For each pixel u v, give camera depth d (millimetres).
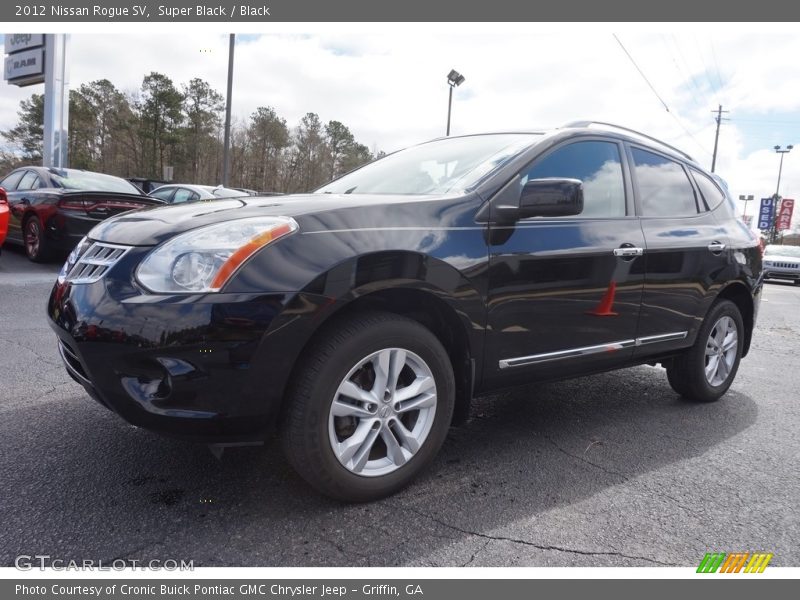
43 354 4062
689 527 2270
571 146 3051
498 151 2943
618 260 3039
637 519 2311
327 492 2205
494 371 2631
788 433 3408
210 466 2551
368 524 2170
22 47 16078
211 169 50094
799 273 18844
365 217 2250
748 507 2453
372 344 2193
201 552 1957
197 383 1943
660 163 3643
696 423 3510
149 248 2070
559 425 3346
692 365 3764
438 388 2422
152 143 47000
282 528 2115
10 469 2424
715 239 3727
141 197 8344
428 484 2520
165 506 2211
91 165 49906
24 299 5852
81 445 2682
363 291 2141
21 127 49656
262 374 1987
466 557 2006
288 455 2137
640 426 3402
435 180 2898
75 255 2371
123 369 1977
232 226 2088
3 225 7012
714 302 3863
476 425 3287
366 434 2238
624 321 3139
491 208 2582
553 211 2502
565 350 2879
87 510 2158
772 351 6094
